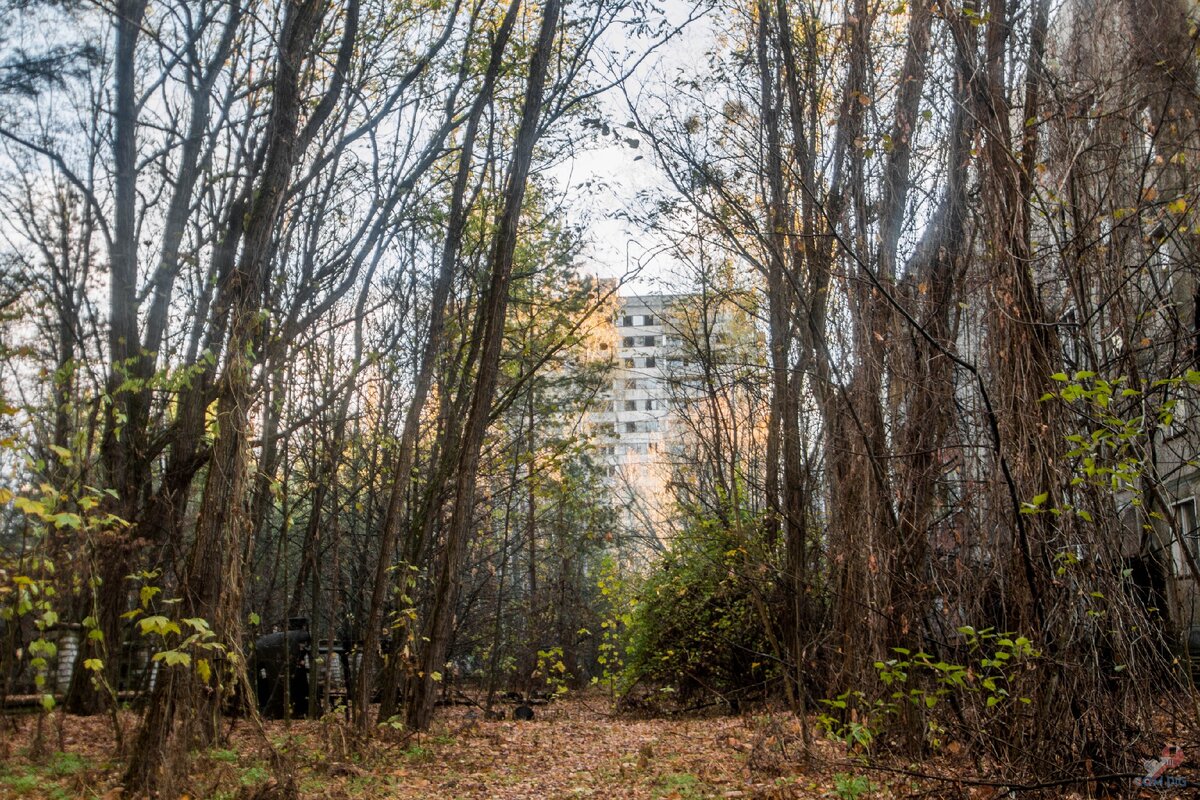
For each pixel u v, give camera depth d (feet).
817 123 40.88
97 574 24.07
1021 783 22.11
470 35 49.24
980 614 25.54
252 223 27.84
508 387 68.23
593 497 81.25
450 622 41.73
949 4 27.84
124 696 37.99
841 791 23.76
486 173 53.11
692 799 24.80
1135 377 24.36
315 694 46.52
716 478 56.75
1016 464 24.64
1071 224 26.14
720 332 63.98
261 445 36.91
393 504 39.83
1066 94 26.50
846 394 31.27
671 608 55.42
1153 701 23.48
